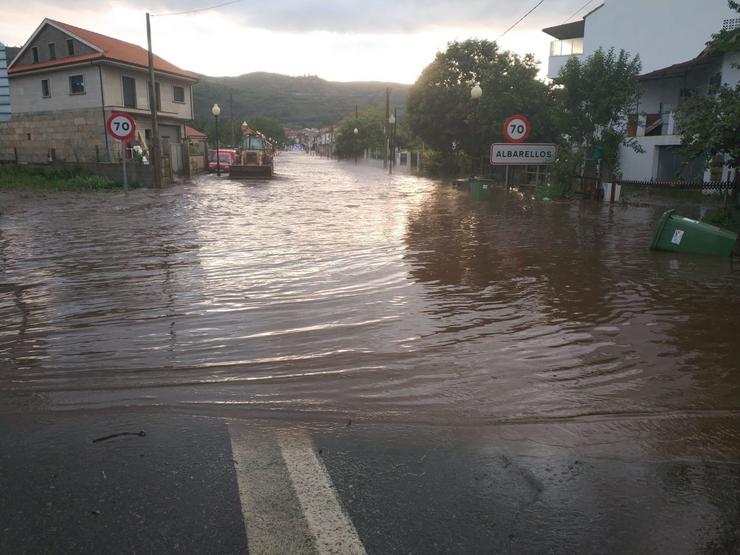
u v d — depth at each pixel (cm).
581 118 1966
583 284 748
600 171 2008
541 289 721
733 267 855
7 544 253
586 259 913
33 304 643
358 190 2428
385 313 616
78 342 519
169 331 551
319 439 349
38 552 248
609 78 1922
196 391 416
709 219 1320
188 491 292
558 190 1992
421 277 784
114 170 2580
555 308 639
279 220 1376
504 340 535
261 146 3466
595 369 467
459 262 884
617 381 445
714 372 462
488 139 2842
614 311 627
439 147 3666
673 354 501
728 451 342
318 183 2923
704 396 419
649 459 332
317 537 260
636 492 298
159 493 290
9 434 350
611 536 263
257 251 962
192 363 471
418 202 1888
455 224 1326
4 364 466
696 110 1213
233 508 279
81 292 692
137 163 2511
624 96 1886
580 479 310
